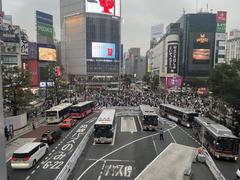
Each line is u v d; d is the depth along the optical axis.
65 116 48.94
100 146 30.64
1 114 5.95
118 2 135.75
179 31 122.44
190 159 18.83
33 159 23.31
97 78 135.38
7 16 88.31
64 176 19.64
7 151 28.31
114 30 136.50
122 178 20.70
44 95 77.62
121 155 27.03
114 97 80.56
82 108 50.19
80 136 35.50
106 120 33.56
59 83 69.25
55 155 26.66
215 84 42.69
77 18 132.75
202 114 52.94
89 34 130.62
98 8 130.12
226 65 42.06
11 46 63.78
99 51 133.50
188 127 42.97
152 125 39.72
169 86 97.56
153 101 73.31
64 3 138.88
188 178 15.61
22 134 36.44
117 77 141.88
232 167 24.39
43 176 20.98
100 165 23.81
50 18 92.00
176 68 122.81
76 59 136.75
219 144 26.27
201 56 115.00
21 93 41.44
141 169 22.80
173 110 48.69
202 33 113.94
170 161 18.16
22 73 41.56
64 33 141.62
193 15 113.56
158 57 161.00
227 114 44.59
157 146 30.97
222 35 113.50
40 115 52.41
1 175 5.94
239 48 170.75
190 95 91.75
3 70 39.78
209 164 23.20
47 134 31.31
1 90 6.00
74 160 23.62
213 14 113.25
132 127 42.88
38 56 77.56
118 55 140.62
